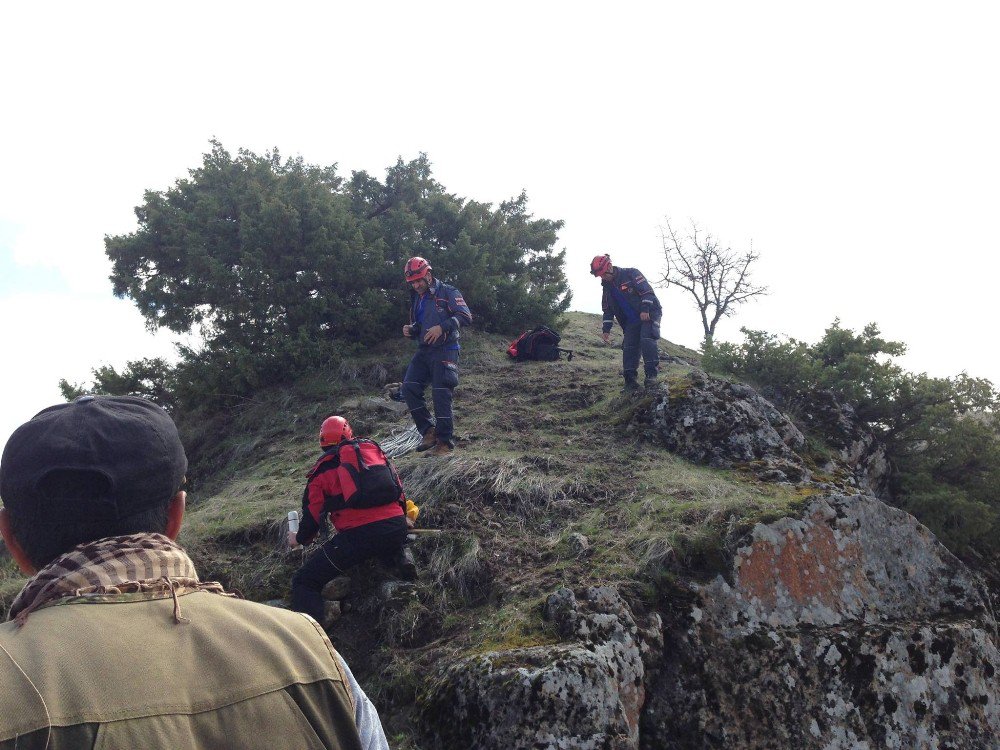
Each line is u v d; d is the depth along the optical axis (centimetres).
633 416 800
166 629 123
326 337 1145
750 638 505
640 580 519
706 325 1966
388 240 1237
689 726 465
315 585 528
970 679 531
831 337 995
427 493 661
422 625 523
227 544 637
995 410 880
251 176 1209
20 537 137
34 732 104
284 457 886
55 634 116
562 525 616
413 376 780
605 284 886
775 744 471
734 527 552
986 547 789
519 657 444
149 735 110
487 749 415
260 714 119
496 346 1181
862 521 586
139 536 136
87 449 134
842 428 851
